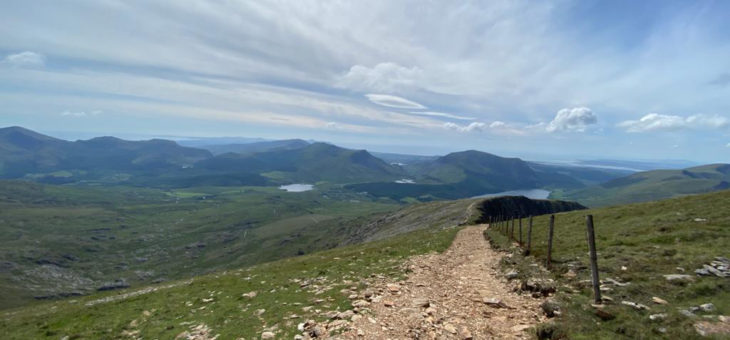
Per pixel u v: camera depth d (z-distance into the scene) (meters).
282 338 13.47
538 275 19.06
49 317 25.61
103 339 18.36
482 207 105.81
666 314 11.37
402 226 131.75
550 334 11.48
